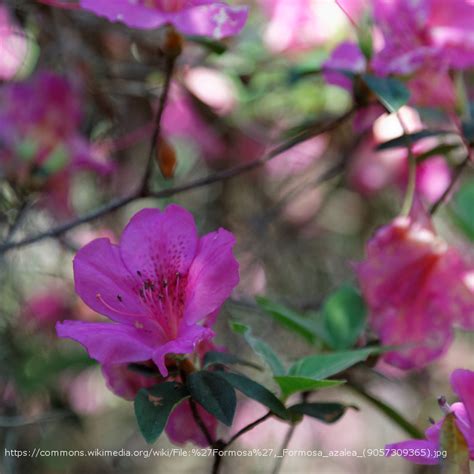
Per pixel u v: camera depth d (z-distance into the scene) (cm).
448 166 94
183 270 68
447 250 77
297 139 82
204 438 70
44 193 91
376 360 78
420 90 79
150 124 99
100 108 97
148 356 66
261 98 101
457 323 77
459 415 66
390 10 78
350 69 79
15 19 94
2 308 99
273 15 97
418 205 78
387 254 77
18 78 97
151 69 98
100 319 99
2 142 89
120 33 96
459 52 79
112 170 95
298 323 78
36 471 100
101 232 101
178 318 68
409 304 77
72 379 101
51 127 90
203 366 68
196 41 80
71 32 94
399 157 99
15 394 98
